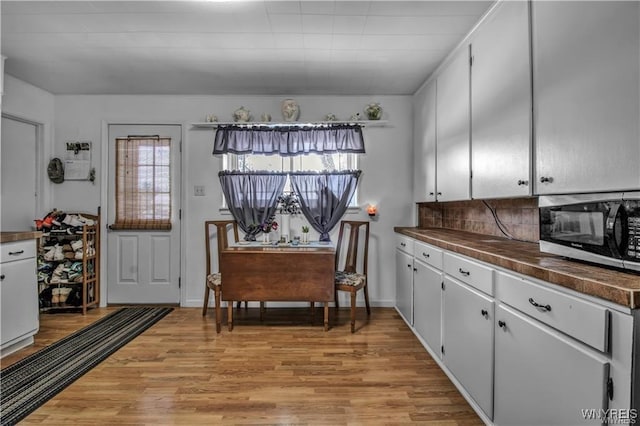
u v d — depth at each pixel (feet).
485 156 6.82
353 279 10.27
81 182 12.21
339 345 8.82
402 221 12.28
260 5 6.70
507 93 5.97
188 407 6.10
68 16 7.11
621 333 3.08
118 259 12.31
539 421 4.15
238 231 12.23
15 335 8.18
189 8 6.81
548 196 4.78
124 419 5.76
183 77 10.50
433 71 9.96
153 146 12.28
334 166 12.40
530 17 5.30
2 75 8.78
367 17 7.12
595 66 3.99
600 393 3.25
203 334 9.58
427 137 10.54
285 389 6.70
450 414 5.91
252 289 9.75
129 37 8.00
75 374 7.28
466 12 6.88
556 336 3.85
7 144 10.82
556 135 4.70
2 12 6.95
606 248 3.72
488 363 5.38
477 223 9.42
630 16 3.51
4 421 5.70
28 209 11.55
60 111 12.20
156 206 12.29
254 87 11.35
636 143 3.44
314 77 10.47
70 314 11.31
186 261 12.17
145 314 11.31
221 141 11.73
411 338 9.29
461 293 6.38
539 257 4.92
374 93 12.00
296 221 12.25
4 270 7.89
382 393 6.57
